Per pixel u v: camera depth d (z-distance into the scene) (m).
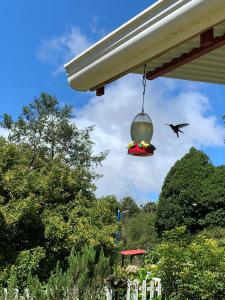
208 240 7.47
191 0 2.43
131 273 7.30
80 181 8.40
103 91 3.81
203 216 14.75
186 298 6.84
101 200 8.47
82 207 8.01
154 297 6.90
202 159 15.30
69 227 7.54
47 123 23.11
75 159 23.25
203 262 6.85
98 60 3.30
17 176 7.48
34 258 7.07
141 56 3.01
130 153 3.81
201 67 4.02
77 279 5.33
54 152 22.88
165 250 7.02
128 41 2.96
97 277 5.46
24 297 5.32
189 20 2.51
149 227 19.17
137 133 3.82
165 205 15.36
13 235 7.38
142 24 2.83
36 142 22.62
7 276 6.85
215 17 2.42
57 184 7.98
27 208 7.18
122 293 6.80
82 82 3.68
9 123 22.42
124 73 3.46
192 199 14.82
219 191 14.49
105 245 7.70
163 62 3.76
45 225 7.45
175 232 7.69
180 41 2.74
